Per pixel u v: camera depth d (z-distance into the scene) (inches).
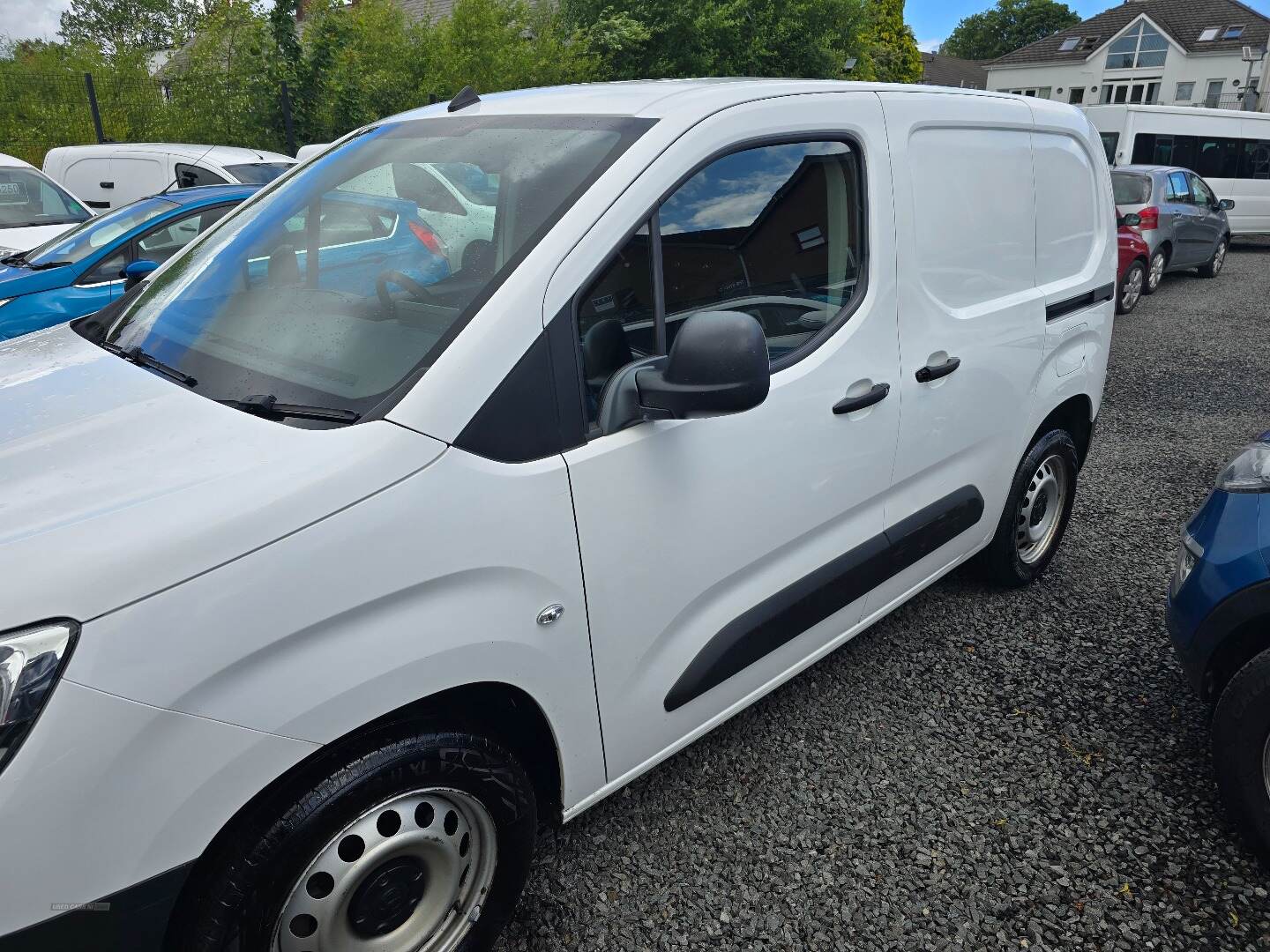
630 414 73.6
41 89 562.6
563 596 71.4
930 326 104.7
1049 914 84.4
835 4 730.2
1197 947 80.7
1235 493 92.0
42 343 92.4
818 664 125.4
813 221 90.6
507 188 76.8
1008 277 118.7
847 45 784.9
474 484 64.6
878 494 103.0
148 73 589.9
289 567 56.4
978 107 112.7
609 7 681.0
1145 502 185.3
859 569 101.4
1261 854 88.1
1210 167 662.5
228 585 54.4
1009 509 133.3
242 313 81.4
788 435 87.9
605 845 92.4
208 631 53.6
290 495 57.5
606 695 78.0
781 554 92.3
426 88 586.2
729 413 68.9
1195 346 333.4
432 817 67.9
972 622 136.0
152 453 62.5
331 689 58.3
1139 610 139.6
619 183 74.0
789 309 89.0
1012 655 127.2
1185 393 270.1
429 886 69.8
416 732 65.2
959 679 121.5
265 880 59.1
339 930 65.0
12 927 49.4
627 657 78.7
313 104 570.3
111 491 58.0
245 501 56.5
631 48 683.4
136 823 52.1
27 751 48.8
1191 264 481.7
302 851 60.2
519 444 67.4
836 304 93.9
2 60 640.4
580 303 71.1
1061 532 148.0
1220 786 88.7
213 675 53.7
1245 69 1899.6
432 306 71.6
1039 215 124.2
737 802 98.4
